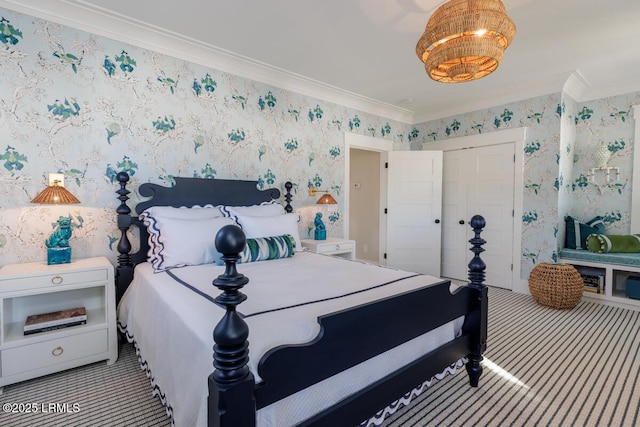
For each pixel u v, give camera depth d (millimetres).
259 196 3219
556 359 2227
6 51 2049
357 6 2188
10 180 2080
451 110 4535
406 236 4633
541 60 3059
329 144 3920
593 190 3943
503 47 1703
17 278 1835
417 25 2426
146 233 2557
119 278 2420
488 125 4203
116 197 2475
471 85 3719
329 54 2904
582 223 3797
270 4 2170
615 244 3422
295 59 3010
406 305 1433
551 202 3682
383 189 4758
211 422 883
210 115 2939
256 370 960
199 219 2488
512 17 2316
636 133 3637
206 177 2926
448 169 4625
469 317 1861
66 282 1982
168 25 2438
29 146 2133
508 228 4027
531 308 3322
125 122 2498
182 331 1277
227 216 2713
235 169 3115
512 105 3980
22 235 2129
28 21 2113
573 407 1700
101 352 2115
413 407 1715
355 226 5707
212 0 2127
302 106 3637
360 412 1217
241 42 2688
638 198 3635
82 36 2303
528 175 3854
